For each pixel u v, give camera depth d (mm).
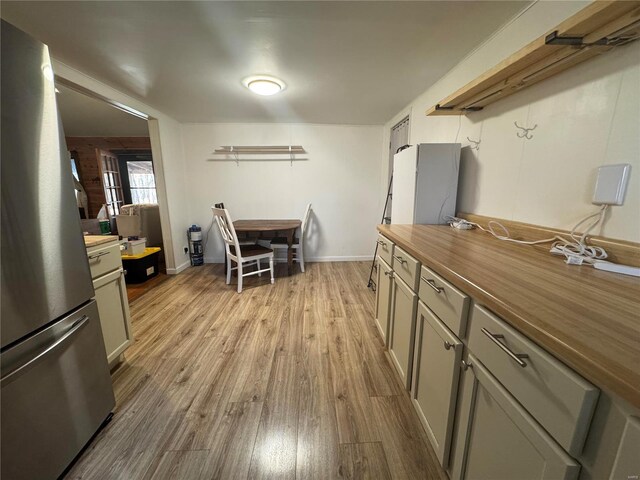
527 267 912
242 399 1437
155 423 1287
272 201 3996
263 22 1454
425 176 1851
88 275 1192
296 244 3820
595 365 423
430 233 1563
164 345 1937
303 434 1228
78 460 1108
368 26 1484
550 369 521
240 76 2174
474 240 1369
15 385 858
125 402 1415
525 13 1310
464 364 849
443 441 988
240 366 1707
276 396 1457
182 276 3500
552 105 1167
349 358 1780
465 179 1847
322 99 2730
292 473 1062
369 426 1268
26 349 896
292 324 2244
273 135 3805
